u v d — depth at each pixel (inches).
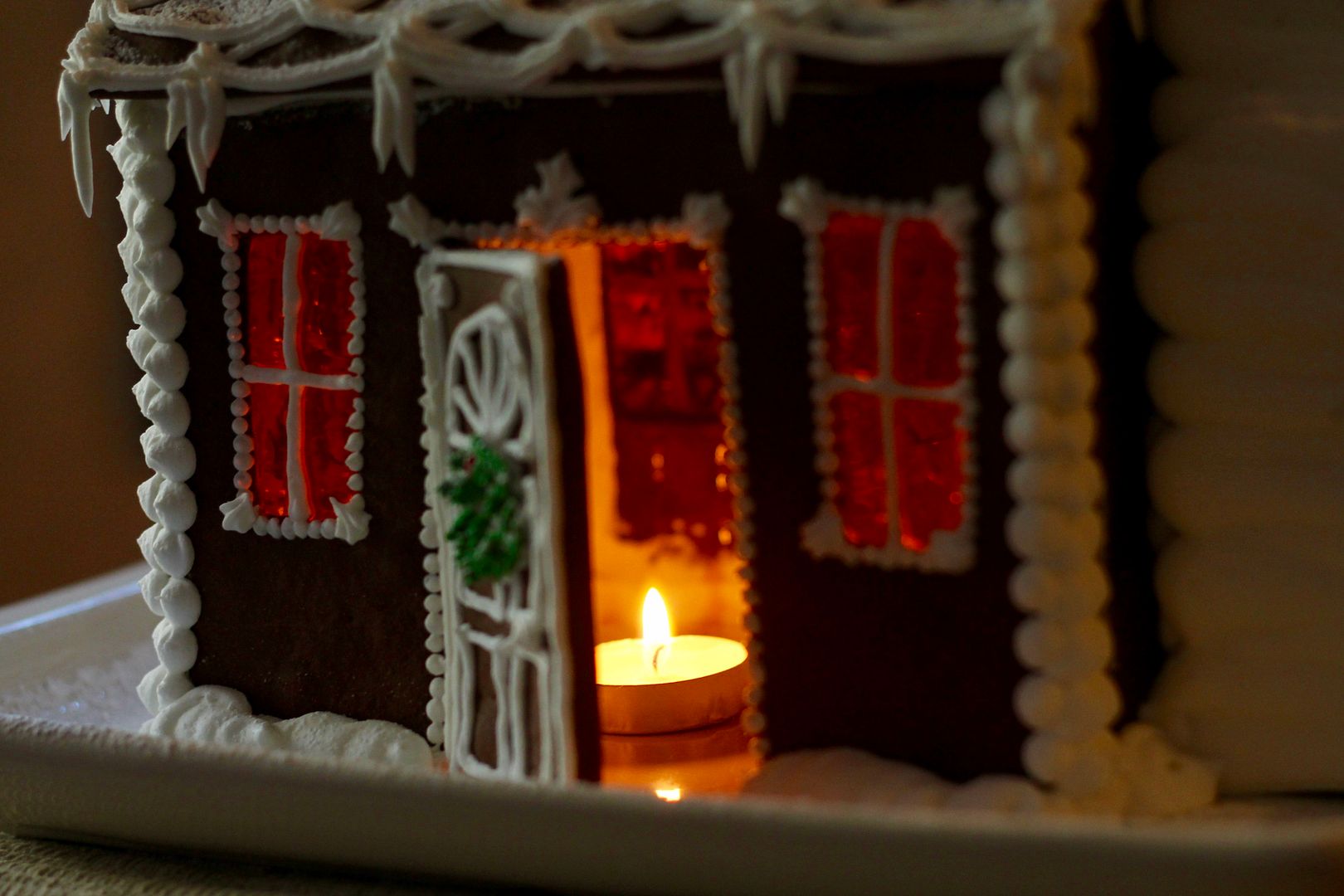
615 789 31.5
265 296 34.7
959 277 31.9
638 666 36.1
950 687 32.5
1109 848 30.2
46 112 45.5
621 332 37.8
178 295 34.9
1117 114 32.9
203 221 34.5
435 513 33.9
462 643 33.8
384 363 34.1
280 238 34.5
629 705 35.1
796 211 32.2
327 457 34.6
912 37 31.3
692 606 38.3
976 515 32.2
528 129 33.0
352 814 32.1
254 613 35.2
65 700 37.2
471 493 32.9
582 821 31.4
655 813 31.2
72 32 45.4
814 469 32.8
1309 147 32.8
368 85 33.2
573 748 32.6
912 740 32.8
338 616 34.8
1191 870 30.1
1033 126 31.2
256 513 35.0
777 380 32.7
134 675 38.0
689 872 31.2
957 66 31.3
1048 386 31.6
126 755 32.9
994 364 31.9
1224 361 32.9
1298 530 32.9
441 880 32.3
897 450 32.5
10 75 45.2
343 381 34.3
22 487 46.1
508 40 32.6
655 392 37.9
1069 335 31.6
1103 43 32.3
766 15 31.6
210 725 34.9
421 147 33.4
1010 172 31.4
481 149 33.3
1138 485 33.5
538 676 32.8
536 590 32.6
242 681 35.3
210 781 32.5
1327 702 32.9
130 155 34.9
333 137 33.9
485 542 33.0
